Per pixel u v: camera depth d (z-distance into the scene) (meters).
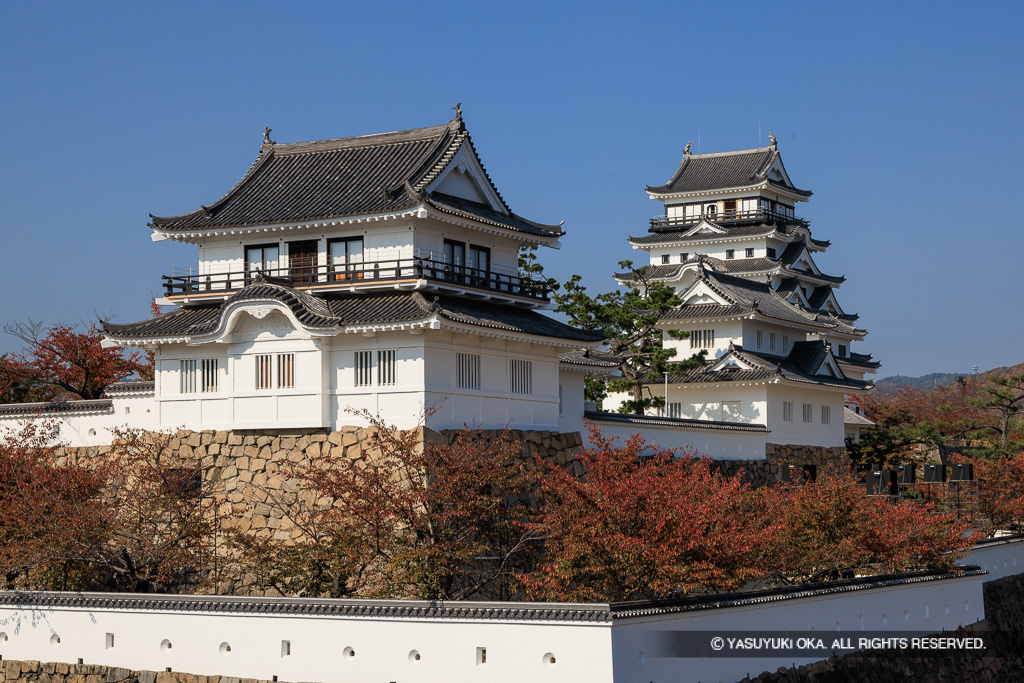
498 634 24.77
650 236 99.88
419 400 37.62
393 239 40.94
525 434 41.50
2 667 29.81
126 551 33.00
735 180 98.94
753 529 30.20
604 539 27.61
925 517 35.75
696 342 70.38
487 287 43.22
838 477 37.19
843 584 31.28
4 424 45.12
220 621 27.61
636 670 24.34
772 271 92.88
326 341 39.03
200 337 40.28
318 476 33.19
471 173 43.88
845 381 72.06
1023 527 51.25
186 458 40.81
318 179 44.19
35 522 33.28
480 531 31.80
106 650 28.91
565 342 43.31
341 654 26.20
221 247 43.78
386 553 32.06
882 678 31.16
